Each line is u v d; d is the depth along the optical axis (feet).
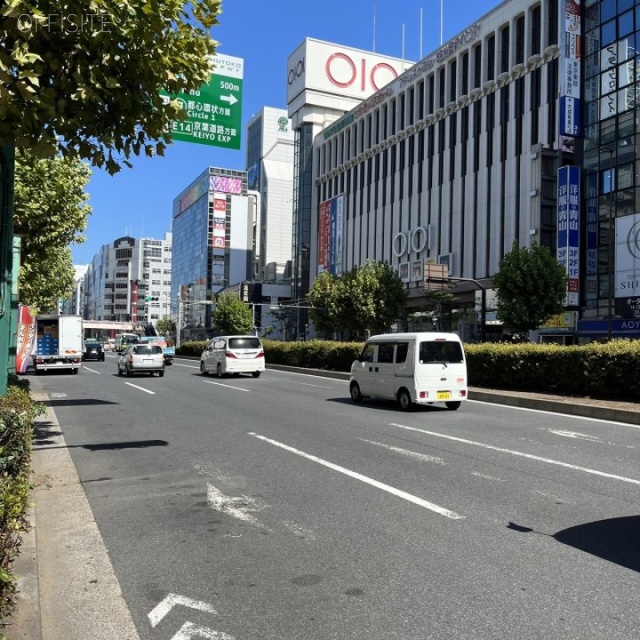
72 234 56.29
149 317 526.57
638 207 114.21
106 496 21.49
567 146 130.52
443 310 157.17
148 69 19.26
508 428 36.68
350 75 294.46
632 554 15.31
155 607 12.55
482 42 174.19
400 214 211.41
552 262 105.91
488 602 12.57
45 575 14.35
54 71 18.24
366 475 24.11
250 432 35.32
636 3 115.85
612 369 46.93
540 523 17.88
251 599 12.86
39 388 69.41
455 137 185.06
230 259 448.24
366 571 14.32
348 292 167.02
